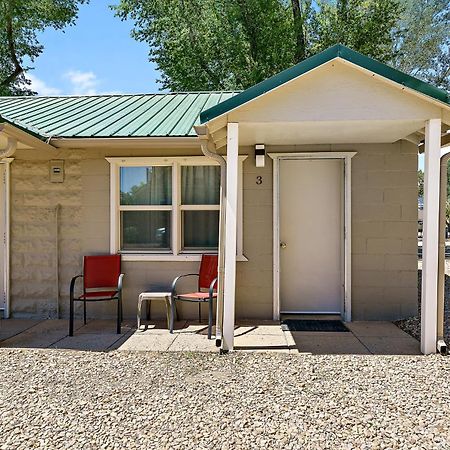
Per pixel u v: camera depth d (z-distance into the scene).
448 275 11.59
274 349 5.64
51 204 7.57
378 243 7.28
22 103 9.31
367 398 4.05
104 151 7.49
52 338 6.25
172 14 21.05
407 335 6.32
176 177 7.46
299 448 3.20
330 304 7.63
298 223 7.65
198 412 3.79
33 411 3.85
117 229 7.54
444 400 4.01
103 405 3.95
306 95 5.31
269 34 19.64
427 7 23.08
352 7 20.02
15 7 22.20
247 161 7.41
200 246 7.55
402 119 5.26
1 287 7.72
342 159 7.41
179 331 6.62
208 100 9.05
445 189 5.55
